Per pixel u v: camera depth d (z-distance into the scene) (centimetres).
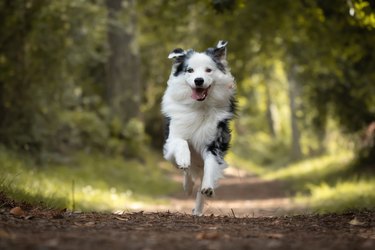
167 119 727
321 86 2016
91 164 1795
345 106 2003
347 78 1816
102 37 2141
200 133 707
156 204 1457
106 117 2216
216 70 709
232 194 1962
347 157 2398
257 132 5750
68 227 514
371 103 1806
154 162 2461
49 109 1580
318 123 2331
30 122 1467
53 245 409
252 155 4672
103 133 2084
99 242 426
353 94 1819
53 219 566
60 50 1519
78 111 2078
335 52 1545
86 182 1469
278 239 466
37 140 1456
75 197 1122
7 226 493
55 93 1590
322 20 1318
